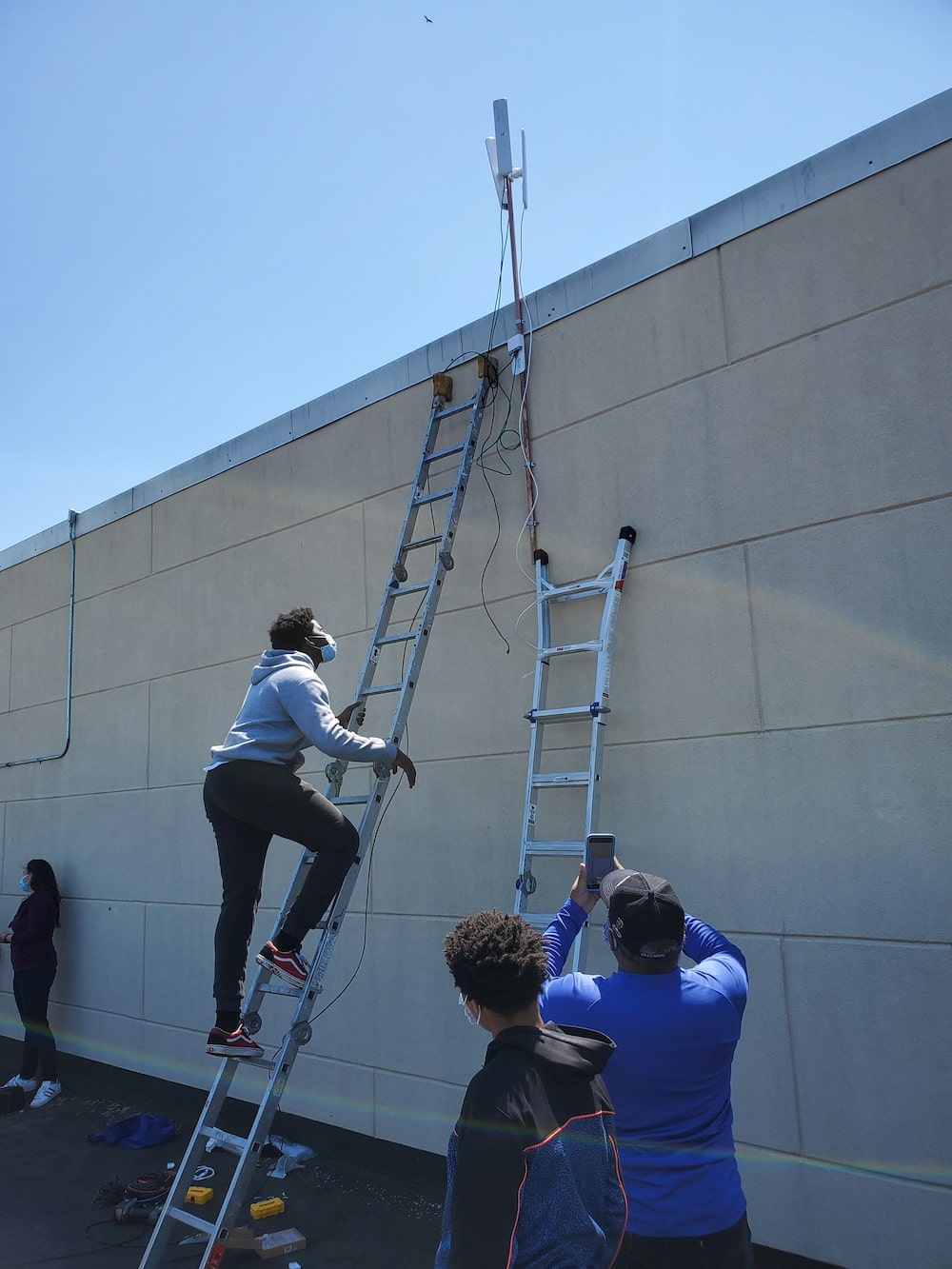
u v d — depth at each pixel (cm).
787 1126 320
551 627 416
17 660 755
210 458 607
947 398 315
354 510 514
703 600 367
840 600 332
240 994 328
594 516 408
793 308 355
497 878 418
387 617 442
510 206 456
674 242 393
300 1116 482
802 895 328
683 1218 187
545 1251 143
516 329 447
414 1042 436
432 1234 380
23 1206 428
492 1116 147
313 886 328
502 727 428
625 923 202
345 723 409
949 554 310
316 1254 367
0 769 753
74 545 713
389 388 507
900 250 331
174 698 603
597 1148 158
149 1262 322
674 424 386
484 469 456
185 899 568
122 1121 522
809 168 356
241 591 573
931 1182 289
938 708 306
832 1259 305
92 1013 624
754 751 345
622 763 381
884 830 313
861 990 311
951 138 322
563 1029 175
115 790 636
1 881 732
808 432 346
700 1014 197
